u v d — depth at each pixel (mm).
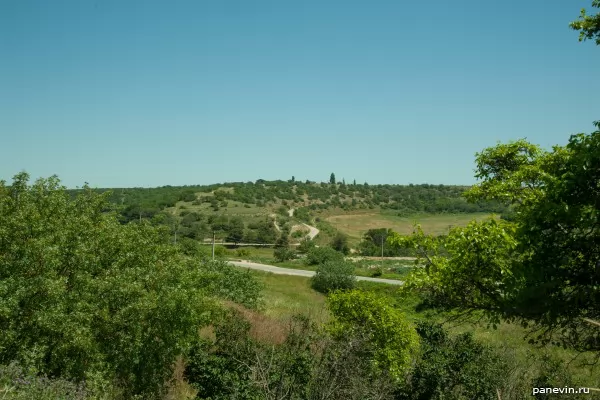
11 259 8781
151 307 10023
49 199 10383
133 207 75875
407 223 109250
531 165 10828
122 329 10117
